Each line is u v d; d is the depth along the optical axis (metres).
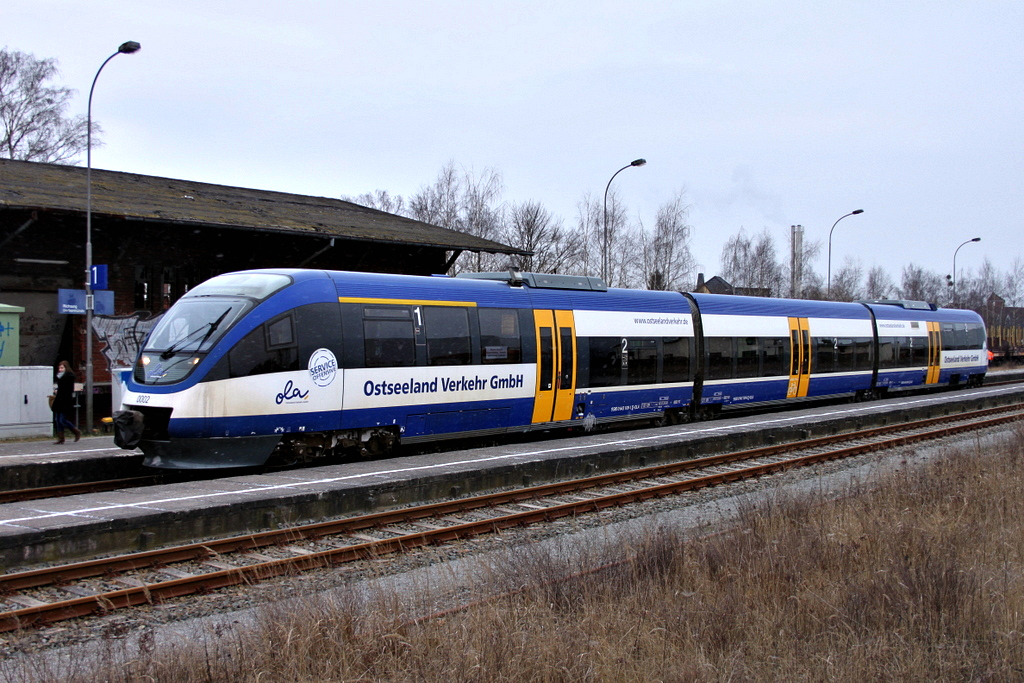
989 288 84.88
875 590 7.18
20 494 12.95
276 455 14.13
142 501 10.54
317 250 26.72
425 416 15.67
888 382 29.28
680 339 21.06
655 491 13.15
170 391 13.11
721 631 6.54
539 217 45.09
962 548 8.56
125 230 23.16
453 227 44.94
